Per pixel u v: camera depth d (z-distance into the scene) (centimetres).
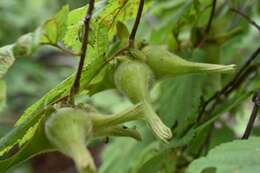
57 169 155
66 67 153
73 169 154
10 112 141
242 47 76
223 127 65
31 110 52
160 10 68
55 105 50
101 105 107
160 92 61
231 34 63
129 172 67
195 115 59
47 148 50
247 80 65
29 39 48
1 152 51
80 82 52
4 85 50
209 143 63
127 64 52
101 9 53
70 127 49
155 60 52
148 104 51
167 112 60
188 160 63
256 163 47
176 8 68
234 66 52
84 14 53
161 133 49
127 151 69
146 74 52
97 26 52
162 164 62
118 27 54
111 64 53
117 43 55
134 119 50
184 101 59
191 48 63
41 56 152
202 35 63
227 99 63
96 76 53
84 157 47
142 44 53
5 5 134
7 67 48
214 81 63
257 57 65
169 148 58
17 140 51
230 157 48
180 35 66
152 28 66
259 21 82
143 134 68
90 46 52
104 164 71
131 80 52
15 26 133
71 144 48
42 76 144
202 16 64
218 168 47
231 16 66
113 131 51
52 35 49
